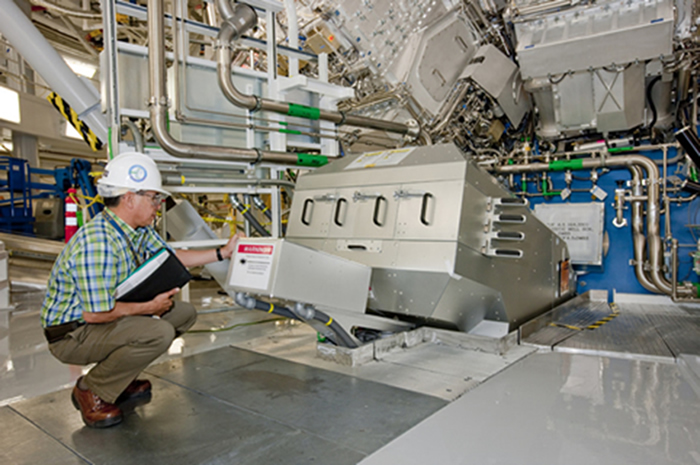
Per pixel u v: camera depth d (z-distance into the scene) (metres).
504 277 3.29
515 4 4.61
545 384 2.44
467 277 2.80
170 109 3.53
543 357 3.02
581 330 3.81
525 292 3.69
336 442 1.77
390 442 1.75
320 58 4.29
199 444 1.75
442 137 5.35
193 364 2.83
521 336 3.44
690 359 2.79
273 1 3.90
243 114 3.95
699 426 1.88
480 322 3.57
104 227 1.91
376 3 4.26
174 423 1.95
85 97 3.95
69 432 1.86
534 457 1.63
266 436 1.82
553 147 6.07
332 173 3.43
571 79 4.93
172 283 2.03
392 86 4.73
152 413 2.06
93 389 1.92
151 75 3.16
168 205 3.98
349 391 2.35
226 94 3.54
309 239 3.38
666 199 5.20
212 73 3.77
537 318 3.81
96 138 4.41
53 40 9.09
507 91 5.35
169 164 3.56
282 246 2.34
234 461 1.62
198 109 3.52
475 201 2.88
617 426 1.88
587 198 5.94
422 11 4.55
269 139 4.07
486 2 4.98
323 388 2.39
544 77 5.03
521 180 6.29
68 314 1.92
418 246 2.80
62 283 1.91
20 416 2.03
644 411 2.05
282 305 2.63
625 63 4.53
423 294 2.91
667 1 4.12
